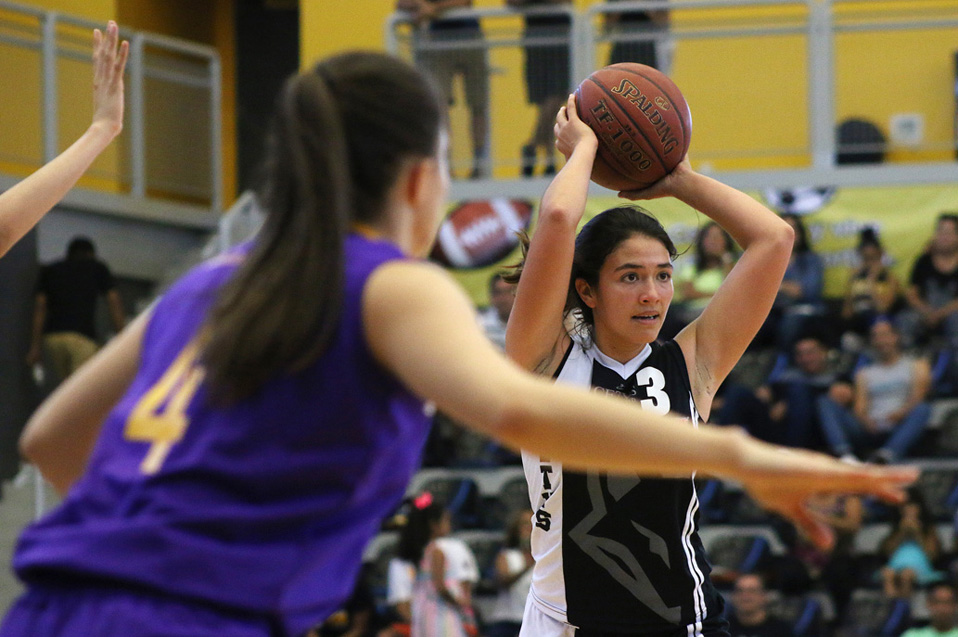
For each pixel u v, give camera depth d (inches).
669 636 247.4
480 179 839.1
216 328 121.6
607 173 261.1
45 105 908.6
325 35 1069.8
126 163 965.8
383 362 121.0
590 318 260.7
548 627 253.3
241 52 1268.5
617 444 111.1
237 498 118.8
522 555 661.3
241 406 120.5
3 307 685.3
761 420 727.7
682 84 838.5
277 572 118.3
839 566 679.7
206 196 1029.2
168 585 114.9
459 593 608.7
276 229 126.3
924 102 826.8
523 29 833.5
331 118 127.4
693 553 250.8
